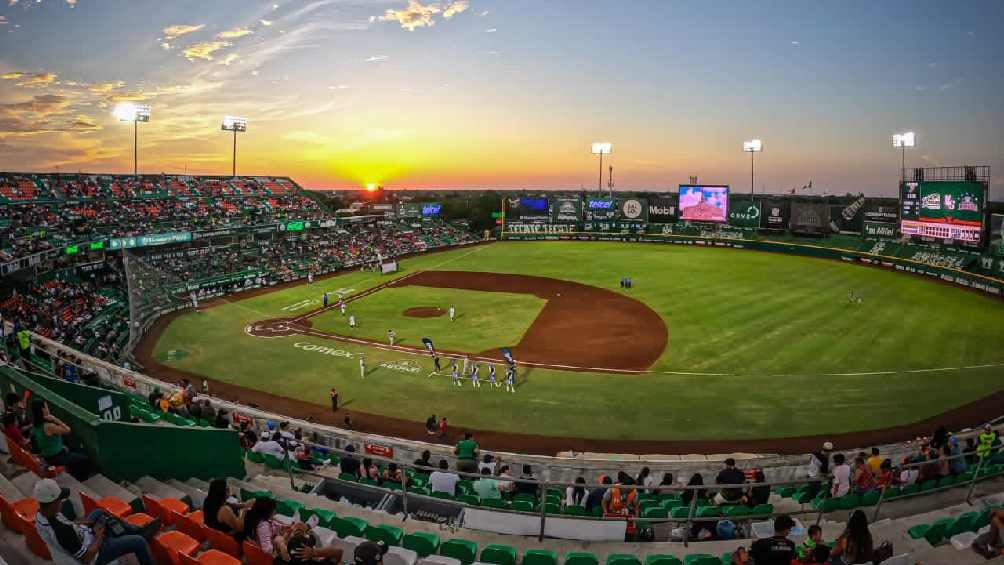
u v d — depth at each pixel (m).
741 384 31.45
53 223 56.94
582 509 13.23
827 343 38.09
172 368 35.03
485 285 61.28
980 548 9.46
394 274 68.81
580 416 27.75
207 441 12.82
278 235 78.00
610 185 120.56
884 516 13.48
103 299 47.31
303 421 24.92
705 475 18.52
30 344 24.55
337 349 38.72
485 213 131.62
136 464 11.52
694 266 71.31
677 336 40.72
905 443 23.27
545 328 43.66
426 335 42.00
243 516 8.73
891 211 73.50
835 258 76.75
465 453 18.19
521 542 11.39
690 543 11.24
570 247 93.25
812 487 15.73
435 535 10.49
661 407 28.66
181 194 75.81
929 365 33.56
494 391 31.09
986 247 57.88
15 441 11.55
